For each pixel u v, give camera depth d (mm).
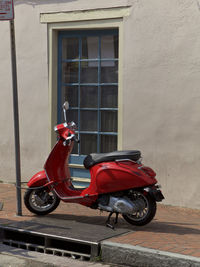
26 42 9391
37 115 9336
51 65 9164
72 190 6602
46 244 5840
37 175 6816
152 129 8117
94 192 6273
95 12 8617
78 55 9117
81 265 5281
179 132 7883
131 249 5242
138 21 8180
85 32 9000
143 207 6152
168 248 5277
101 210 6309
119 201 6047
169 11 7891
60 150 6609
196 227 6496
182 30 7789
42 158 9312
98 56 8914
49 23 9156
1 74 9727
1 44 9680
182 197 7918
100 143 8992
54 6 9039
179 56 7832
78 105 9172
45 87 9227
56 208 7473
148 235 5879
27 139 9461
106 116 8906
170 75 7922
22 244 6016
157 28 8008
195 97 7723
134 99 8273
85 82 9086
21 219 6664
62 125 6602
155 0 8008
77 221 6625
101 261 5422
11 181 9719
